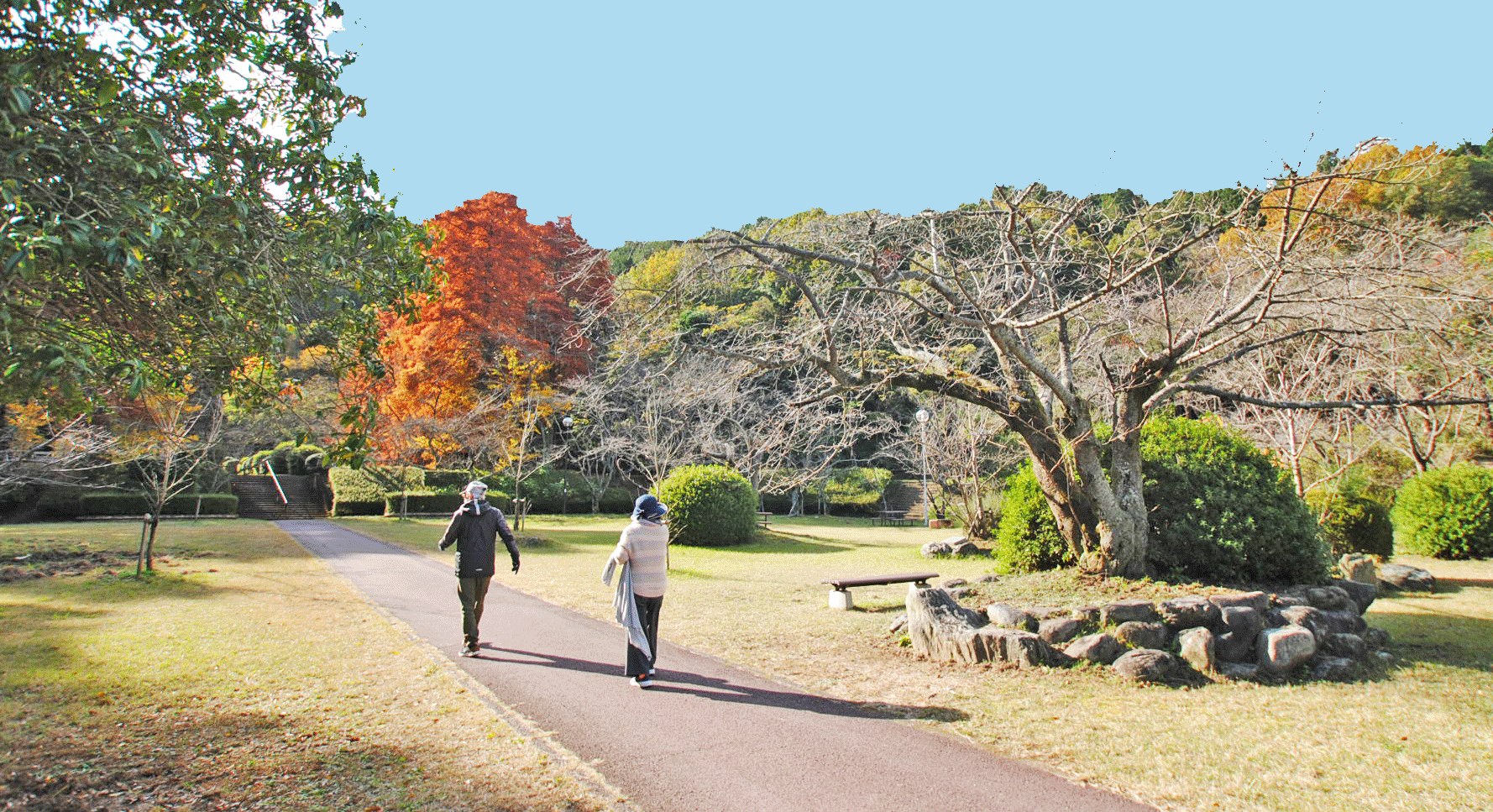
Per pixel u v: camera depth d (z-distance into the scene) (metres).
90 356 4.00
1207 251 8.85
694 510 18.06
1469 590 9.58
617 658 6.38
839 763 4.01
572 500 31.95
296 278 4.97
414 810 3.42
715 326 10.13
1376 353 9.28
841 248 6.87
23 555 12.51
